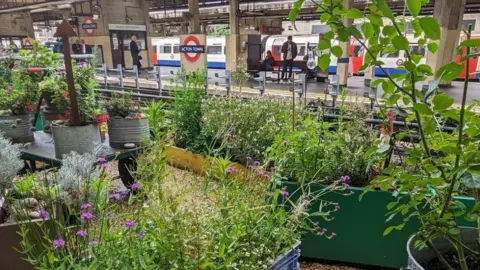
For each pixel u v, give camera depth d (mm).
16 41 27703
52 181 1896
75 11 20438
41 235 1669
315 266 2451
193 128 3811
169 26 32688
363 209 2311
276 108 3916
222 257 1396
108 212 1770
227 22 27938
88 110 3039
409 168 2088
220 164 1987
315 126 2664
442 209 1406
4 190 1901
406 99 1345
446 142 1311
